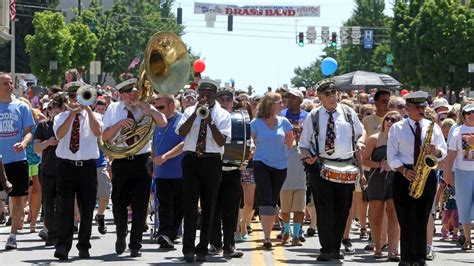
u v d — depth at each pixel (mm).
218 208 17703
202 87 16531
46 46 83625
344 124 17469
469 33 74625
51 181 19406
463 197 19891
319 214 17500
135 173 17328
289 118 21141
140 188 17438
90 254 17984
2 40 68250
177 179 18938
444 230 22312
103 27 104375
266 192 19000
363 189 18734
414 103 16125
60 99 19438
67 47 84375
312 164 17469
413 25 82500
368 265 17109
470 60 74875
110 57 103812
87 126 17094
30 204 22109
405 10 86125
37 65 84125
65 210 17094
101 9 112188
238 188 17516
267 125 19031
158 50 16547
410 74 83812
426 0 76938
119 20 109375
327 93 17422
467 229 20062
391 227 17828
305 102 23969
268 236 19312
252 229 23359
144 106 16922
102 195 21812
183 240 16875
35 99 37500
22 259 17281
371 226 18359
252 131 19078
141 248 18938
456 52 74812
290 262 17266
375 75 49375
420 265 16359
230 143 17203
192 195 16703
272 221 19219
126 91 17016
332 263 17266
